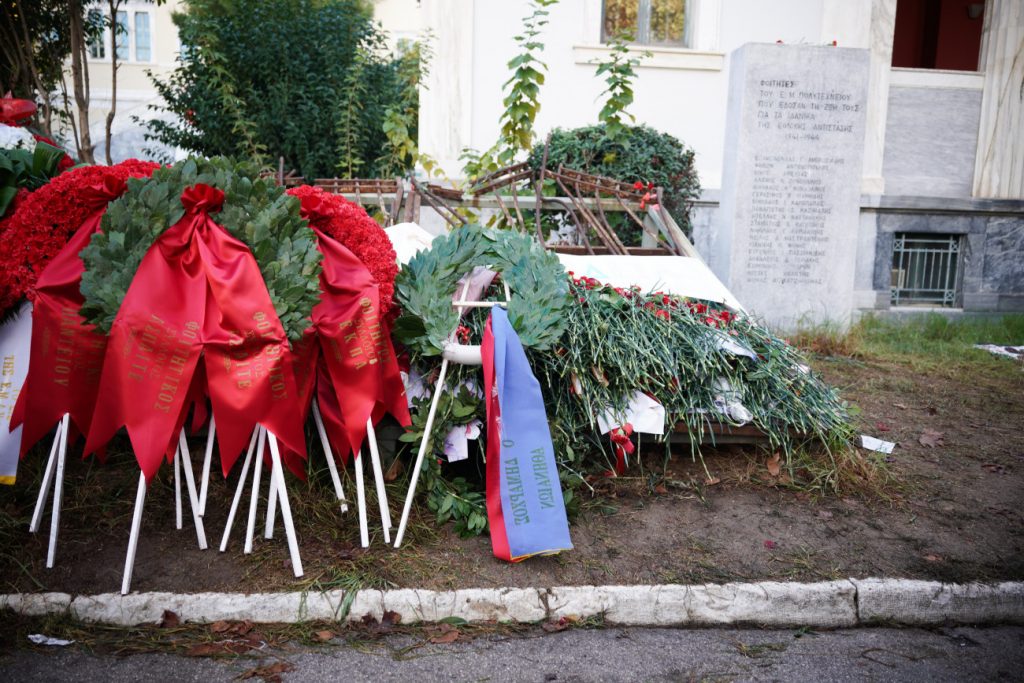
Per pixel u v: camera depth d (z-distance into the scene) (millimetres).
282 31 9773
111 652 2729
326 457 3467
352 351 3307
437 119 9047
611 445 4074
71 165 4191
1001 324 8836
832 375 6406
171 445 3131
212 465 3807
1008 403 5773
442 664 2750
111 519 3365
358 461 3270
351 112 9695
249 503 3502
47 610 2869
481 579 3119
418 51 9125
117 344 2934
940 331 8367
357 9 10961
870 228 9445
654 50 9195
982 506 3945
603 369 3973
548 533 3256
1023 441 4945
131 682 2572
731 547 3439
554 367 3871
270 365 2963
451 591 3027
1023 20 9367
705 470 4125
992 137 9594
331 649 2811
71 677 2584
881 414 5395
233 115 9539
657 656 2865
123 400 2934
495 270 3807
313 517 3445
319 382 3480
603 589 3092
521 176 6691
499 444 3330
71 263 3244
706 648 2941
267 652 2773
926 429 5109
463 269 3758
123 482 3654
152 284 2988
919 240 9703
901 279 9711
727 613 3119
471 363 3555
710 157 9484
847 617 3160
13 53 7820
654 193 6461
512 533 3221
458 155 9094
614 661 2818
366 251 3504
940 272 9797
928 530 3668
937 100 9609
